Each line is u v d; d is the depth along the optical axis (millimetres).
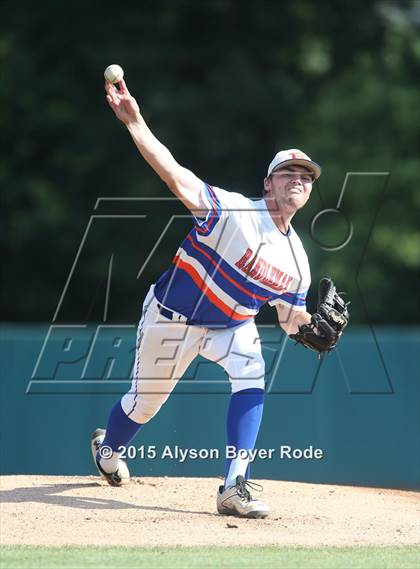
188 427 29734
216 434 29719
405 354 30172
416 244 58375
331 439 30031
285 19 77688
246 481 20812
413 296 59125
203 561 16891
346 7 78562
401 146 62406
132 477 26375
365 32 79312
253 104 71188
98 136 71250
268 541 18766
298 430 30031
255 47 77938
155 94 69938
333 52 79562
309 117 70062
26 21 74125
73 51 73438
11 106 71188
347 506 22625
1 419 30312
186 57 74000
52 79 71875
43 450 30266
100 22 74938
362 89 65125
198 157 72000
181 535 19047
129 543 18375
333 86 70938
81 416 30328
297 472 30000
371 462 29984
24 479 24500
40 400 30359
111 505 21531
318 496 23734
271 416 30047
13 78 71375
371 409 30109
